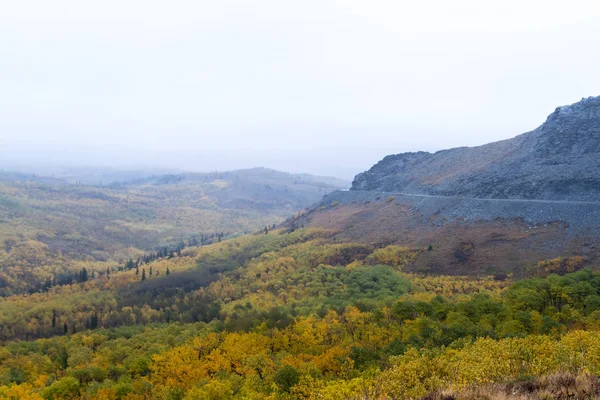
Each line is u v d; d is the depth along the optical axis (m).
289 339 84.00
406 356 51.78
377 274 137.88
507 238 143.12
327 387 45.62
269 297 139.38
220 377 68.00
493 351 44.69
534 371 35.62
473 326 68.88
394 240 182.50
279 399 54.19
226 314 128.25
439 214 190.75
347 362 62.25
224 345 81.88
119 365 83.50
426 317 76.88
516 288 91.12
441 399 29.81
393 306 90.75
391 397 38.38
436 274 137.25
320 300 123.19
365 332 79.75
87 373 79.31
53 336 126.88
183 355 79.50
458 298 97.94
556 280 87.56
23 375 88.62
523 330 66.50
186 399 58.94
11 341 124.19
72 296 173.12
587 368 31.11
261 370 68.81
